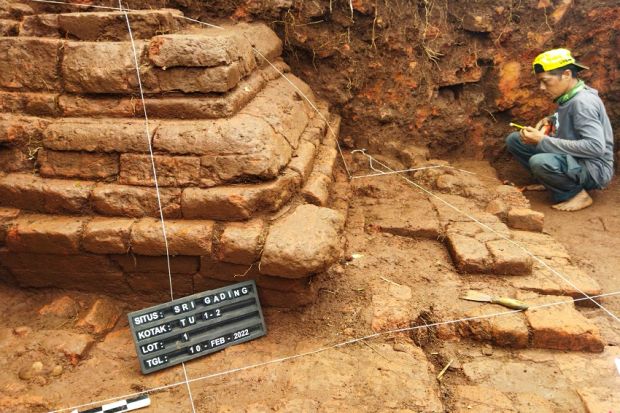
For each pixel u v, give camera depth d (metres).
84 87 2.20
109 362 1.97
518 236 2.74
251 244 1.98
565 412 1.79
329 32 3.29
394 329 2.08
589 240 2.92
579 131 3.03
